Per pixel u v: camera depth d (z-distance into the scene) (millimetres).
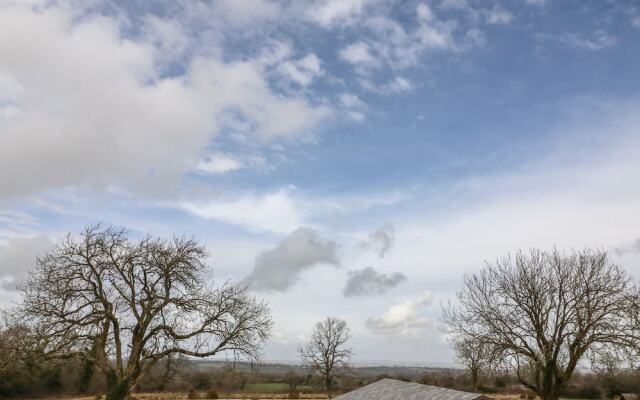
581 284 35281
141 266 36781
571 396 63938
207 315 37219
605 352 33406
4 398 60594
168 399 65062
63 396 64750
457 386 75250
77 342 33344
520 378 35438
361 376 93312
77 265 34969
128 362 35750
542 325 35344
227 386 79562
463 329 38312
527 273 37125
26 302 33594
